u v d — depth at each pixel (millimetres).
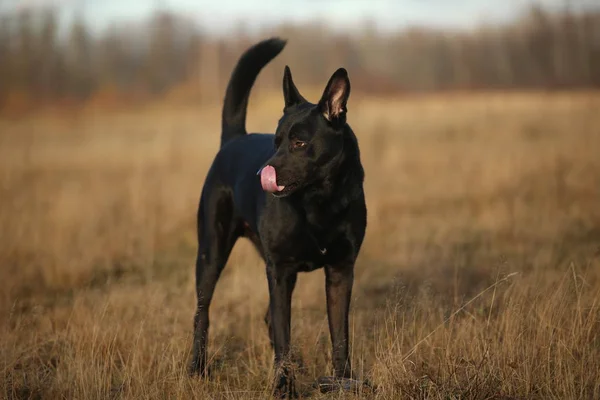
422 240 9750
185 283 7668
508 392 4629
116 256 9211
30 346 5570
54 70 71625
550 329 4918
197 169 16719
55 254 9008
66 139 30516
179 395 4746
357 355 5473
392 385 4551
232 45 76625
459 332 5051
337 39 78125
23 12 73062
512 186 13039
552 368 4785
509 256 8492
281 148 4891
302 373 5227
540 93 57781
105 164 19703
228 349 5828
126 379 5004
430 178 14961
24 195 13859
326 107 4875
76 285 7980
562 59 76812
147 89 74125
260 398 4777
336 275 5094
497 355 4781
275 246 5000
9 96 62688
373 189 13500
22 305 7070
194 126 33781
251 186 5348
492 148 19172
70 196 12914
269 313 5781
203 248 5789
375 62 80438
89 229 10523
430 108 37438
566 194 12109
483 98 49531
